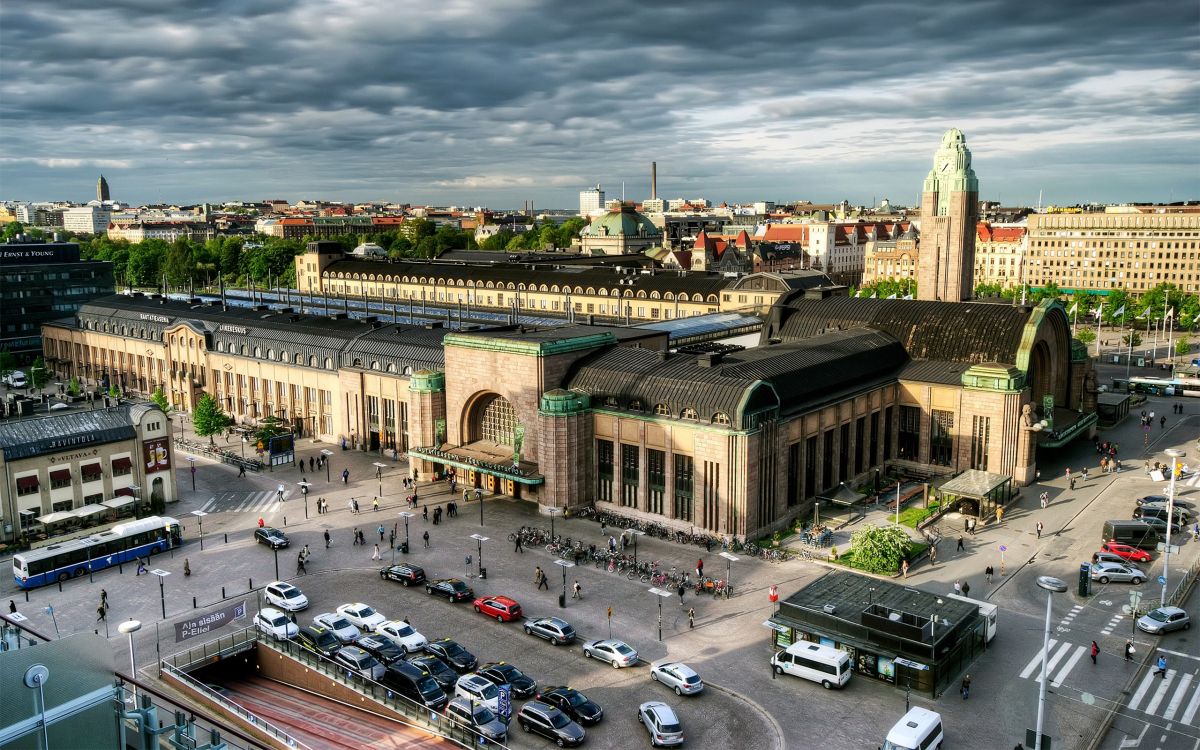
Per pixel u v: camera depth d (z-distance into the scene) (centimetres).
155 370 18025
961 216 17788
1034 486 11775
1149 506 10406
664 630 7819
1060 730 6281
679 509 10194
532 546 9794
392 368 13350
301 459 13488
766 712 6556
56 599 8606
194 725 4334
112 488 10981
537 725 6278
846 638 7081
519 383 11150
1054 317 13375
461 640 7712
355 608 8044
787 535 10044
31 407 15500
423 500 11438
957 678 7006
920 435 12444
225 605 8444
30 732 3297
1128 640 7600
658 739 6072
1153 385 18012
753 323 16725
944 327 13212
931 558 9256
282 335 15362
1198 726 6338
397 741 6212
